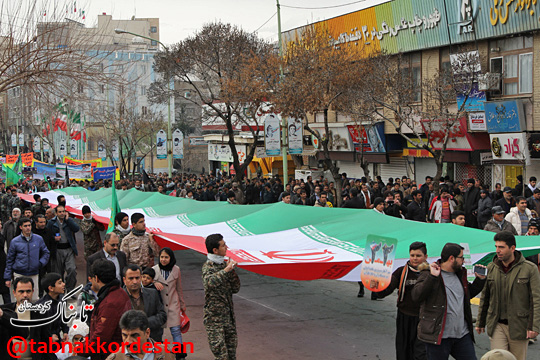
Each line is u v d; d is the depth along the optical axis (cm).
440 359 655
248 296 1278
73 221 1323
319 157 3516
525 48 2234
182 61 3033
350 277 840
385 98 2492
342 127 3161
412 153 2805
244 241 1095
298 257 894
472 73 2223
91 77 1650
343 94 2486
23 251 1120
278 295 1282
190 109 7188
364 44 2947
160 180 3009
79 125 4906
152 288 764
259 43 3089
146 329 549
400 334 731
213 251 770
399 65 2612
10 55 1558
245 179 3253
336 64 2406
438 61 2622
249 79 2689
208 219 1428
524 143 2172
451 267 658
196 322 1083
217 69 3080
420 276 666
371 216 1117
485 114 2286
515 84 2283
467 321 669
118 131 4378
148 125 5275
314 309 1159
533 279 691
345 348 914
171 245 1122
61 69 1548
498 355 392
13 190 2252
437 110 2370
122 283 878
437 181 2011
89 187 3027
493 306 716
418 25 2617
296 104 2395
